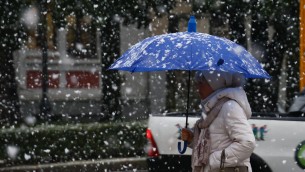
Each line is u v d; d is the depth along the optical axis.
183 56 8.23
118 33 34.50
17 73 42.09
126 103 42.88
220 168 8.09
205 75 8.36
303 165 13.59
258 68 8.66
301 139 13.59
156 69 8.27
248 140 7.97
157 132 14.12
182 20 38.25
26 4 31.61
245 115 8.16
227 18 33.25
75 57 43.75
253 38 33.00
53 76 43.25
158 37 8.73
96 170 21.48
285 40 32.56
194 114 14.51
